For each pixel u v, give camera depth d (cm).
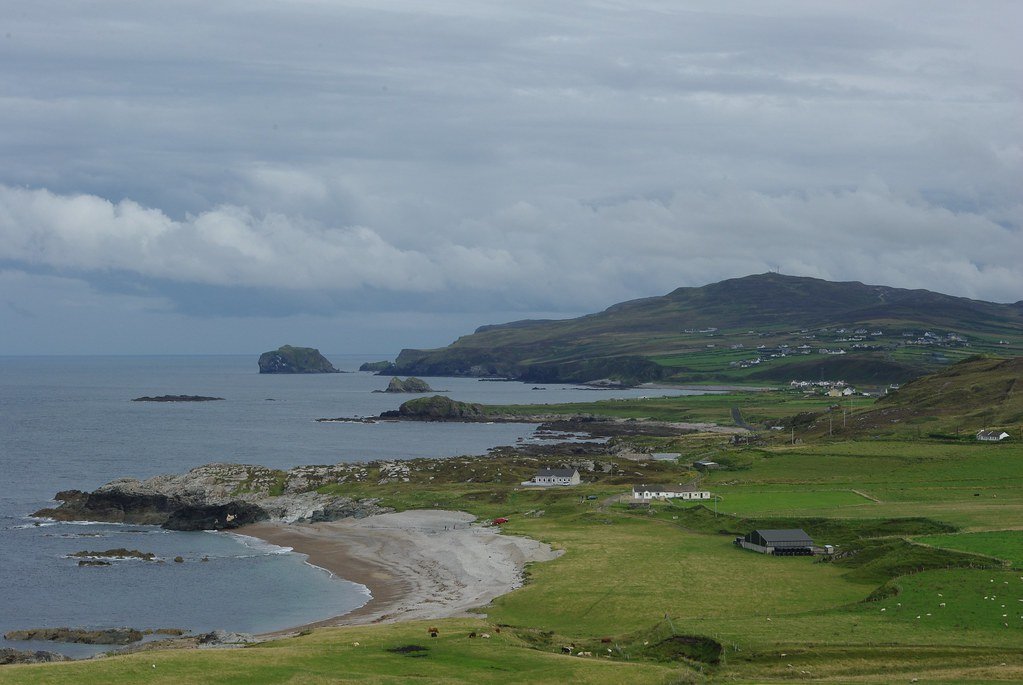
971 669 8188
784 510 16575
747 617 10275
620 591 11912
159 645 9950
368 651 8700
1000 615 9650
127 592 13312
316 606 12400
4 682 7206
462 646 8919
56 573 14525
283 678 7588
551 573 13138
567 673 8006
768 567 13175
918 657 8512
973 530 13700
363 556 15512
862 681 7894
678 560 13712
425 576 13850
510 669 8156
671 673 8075
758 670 8319
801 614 10319
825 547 14112
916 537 13350
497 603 11725
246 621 11694
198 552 16225
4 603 12744
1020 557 11831
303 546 16600
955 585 10706
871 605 10438
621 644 9462
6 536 17662
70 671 7550
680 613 10700
